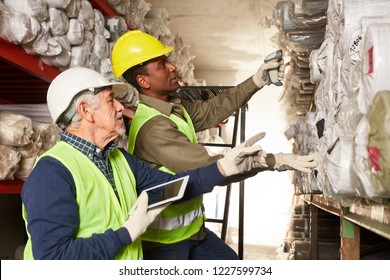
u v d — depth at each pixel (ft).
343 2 3.85
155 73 7.27
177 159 6.34
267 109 25.30
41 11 6.32
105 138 5.05
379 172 2.52
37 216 4.14
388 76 2.59
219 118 8.34
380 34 2.66
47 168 4.36
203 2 16.35
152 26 13.02
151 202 5.50
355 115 3.41
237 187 24.68
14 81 7.48
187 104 8.40
